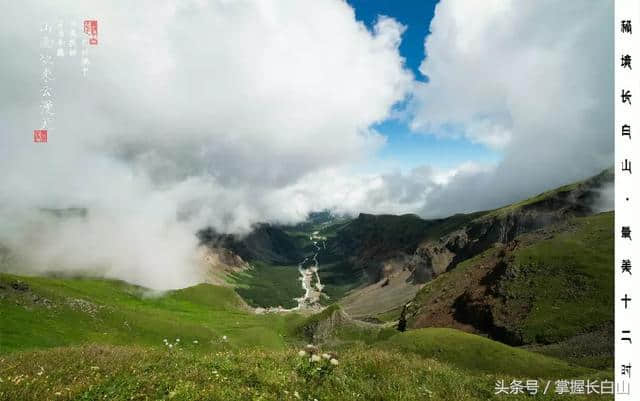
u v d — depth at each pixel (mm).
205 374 13516
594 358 84188
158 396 11211
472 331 143500
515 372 51344
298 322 151250
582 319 113750
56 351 16672
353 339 133250
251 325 125688
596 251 142125
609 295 119312
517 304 135625
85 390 10906
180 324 74188
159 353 16828
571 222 179125
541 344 112375
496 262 179875
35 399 10055
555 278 136875
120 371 13055
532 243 172875
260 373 14555
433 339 59875
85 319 62188
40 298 60906
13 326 49656
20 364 13906
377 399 14352
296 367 15867
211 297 179125
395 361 19656
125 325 66500
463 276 187125
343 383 14961
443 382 18453
